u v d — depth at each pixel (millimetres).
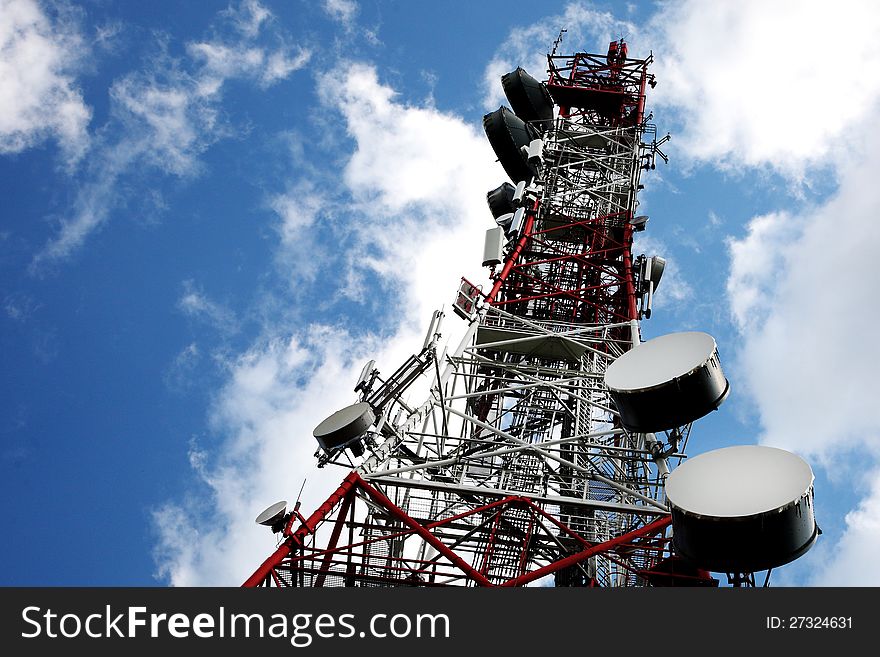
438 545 22781
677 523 20766
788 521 19469
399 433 26734
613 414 30422
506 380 31797
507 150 46031
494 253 37812
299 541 21594
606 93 51844
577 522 26344
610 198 44125
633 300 36250
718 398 23422
